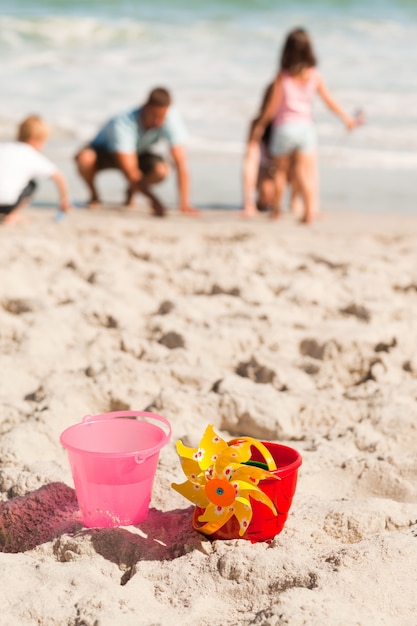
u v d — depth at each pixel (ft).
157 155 22.99
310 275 15.81
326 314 13.61
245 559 6.67
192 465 7.18
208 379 10.71
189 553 6.93
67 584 6.45
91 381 10.37
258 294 14.49
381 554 6.71
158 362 11.30
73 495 7.90
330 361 11.49
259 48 51.78
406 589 6.42
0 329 12.40
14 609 6.17
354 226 21.31
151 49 51.03
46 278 15.15
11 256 16.56
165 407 9.89
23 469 8.35
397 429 9.52
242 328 12.48
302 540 7.24
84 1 64.28
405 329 12.56
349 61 48.32
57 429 9.33
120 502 7.25
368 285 14.98
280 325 12.80
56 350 11.93
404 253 17.94
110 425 7.77
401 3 66.90
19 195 20.53
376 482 8.43
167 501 7.97
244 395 10.20
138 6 63.46
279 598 6.10
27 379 10.96
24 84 41.70
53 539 7.24
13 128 33.14
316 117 36.24
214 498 6.95
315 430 9.78
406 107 38.09
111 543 7.06
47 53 49.26
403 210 23.58
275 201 22.04
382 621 6.10
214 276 15.35
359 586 6.36
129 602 6.26
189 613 6.22
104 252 17.42
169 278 15.26
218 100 38.93
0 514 7.63
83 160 22.61
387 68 46.52
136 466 7.14
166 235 19.49
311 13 62.95
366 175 28.14
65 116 35.68
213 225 21.21
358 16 62.39
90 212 22.77
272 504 6.96
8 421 9.56
